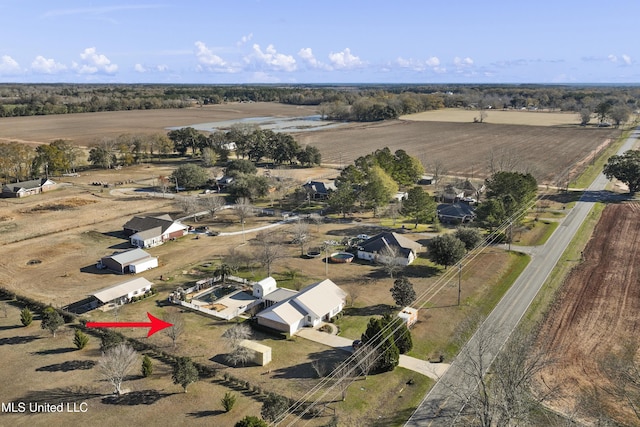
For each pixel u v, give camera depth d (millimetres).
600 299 63500
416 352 52594
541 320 58469
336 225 100188
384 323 52062
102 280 73312
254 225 100688
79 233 95250
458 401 44062
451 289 67938
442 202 117375
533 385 45094
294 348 54031
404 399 44750
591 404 42844
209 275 74812
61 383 47750
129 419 42281
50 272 76312
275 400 41625
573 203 112562
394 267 73312
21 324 59844
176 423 41719
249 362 51031
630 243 84875
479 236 80625
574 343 52938
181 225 94188
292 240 89875
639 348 51656
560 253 80938
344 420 41781
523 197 95500
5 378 48594
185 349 53906
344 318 61125
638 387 45250
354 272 75188
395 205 101875
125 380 48281
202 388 46844
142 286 68125
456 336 55438
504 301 63844
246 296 67812
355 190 111438
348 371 46625
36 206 114375
